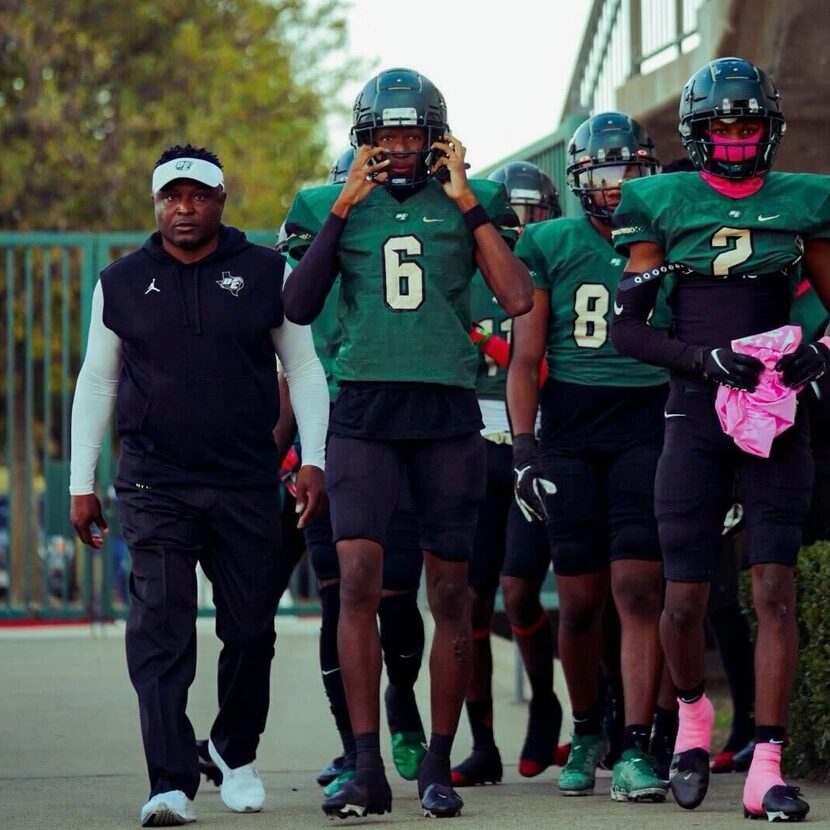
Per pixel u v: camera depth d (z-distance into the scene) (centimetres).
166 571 1884
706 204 1830
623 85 3659
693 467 1836
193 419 1877
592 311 2116
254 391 1905
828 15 3062
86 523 1959
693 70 3312
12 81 7362
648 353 1845
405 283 1841
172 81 7550
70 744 2561
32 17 7181
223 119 7550
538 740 2320
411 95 1836
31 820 1906
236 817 1903
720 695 3111
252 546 1923
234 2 7950
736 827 1695
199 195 1884
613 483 2077
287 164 7788
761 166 1820
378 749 1808
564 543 2116
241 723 1978
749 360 1775
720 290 1838
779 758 1784
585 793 2108
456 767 2277
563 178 3269
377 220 1859
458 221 1856
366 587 1823
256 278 1912
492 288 1847
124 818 1916
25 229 7250
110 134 7394
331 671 2152
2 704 2964
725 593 2300
